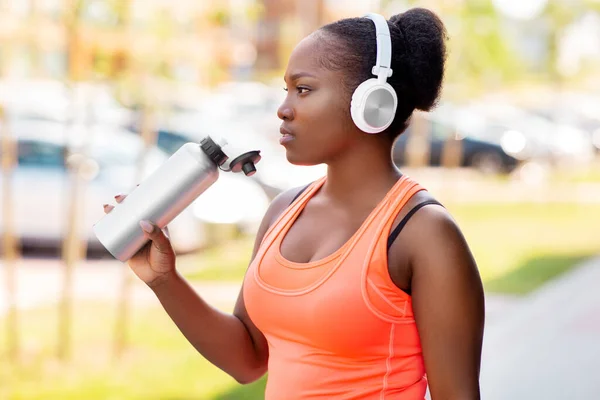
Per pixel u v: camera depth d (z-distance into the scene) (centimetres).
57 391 605
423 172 2303
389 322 212
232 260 1172
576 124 3031
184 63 723
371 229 213
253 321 229
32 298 905
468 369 210
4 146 683
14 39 693
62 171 1154
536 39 2020
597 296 973
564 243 1430
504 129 2503
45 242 1152
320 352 214
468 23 1191
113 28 677
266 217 254
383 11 975
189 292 240
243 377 258
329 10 1841
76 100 688
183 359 691
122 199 227
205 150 223
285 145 227
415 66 222
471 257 214
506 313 912
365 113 213
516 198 2033
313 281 214
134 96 685
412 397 216
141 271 234
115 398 593
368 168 224
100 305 876
